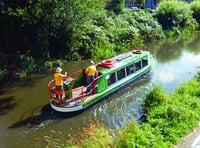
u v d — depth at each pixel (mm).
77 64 19906
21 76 17062
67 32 20500
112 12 29031
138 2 37531
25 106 12953
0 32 19547
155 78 16250
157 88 11375
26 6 17672
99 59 21328
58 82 11773
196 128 8945
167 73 17234
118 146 7668
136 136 7945
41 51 19594
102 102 13188
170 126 8961
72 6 18172
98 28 22766
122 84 14336
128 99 13484
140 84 15352
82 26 20844
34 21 17844
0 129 10930
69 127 11055
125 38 25750
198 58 21406
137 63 15836
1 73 16562
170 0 36688
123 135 8086
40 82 16250
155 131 8641
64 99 11766
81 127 11031
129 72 15117
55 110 12078
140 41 26734
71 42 20750
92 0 19203
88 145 8039
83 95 12383
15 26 19859
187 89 12109
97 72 12844
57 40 21047
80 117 11820
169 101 10867
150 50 24922
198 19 39344
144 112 11289
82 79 13445
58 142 9984
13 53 19250
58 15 18500
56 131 10766
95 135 8453
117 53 23484
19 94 14430
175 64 19547
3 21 19422
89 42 21781
